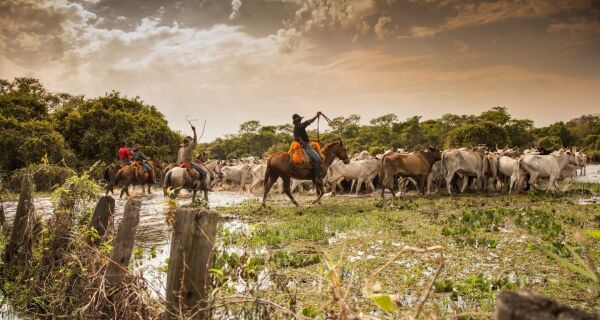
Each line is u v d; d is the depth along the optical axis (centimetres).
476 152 1991
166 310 348
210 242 347
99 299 436
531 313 129
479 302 541
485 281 612
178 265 346
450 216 1216
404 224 1148
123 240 452
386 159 1891
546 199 1661
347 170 2120
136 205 460
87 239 552
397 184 2386
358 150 6838
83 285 486
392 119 10631
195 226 346
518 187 1914
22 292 579
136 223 460
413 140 9006
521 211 1313
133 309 412
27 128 3091
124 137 3700
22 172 1983
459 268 702
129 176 2133
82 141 3606
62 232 572
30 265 612
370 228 1088
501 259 761
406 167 1891
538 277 653
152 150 3759
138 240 978
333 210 1477
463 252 811
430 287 247
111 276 446
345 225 1131
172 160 4050
